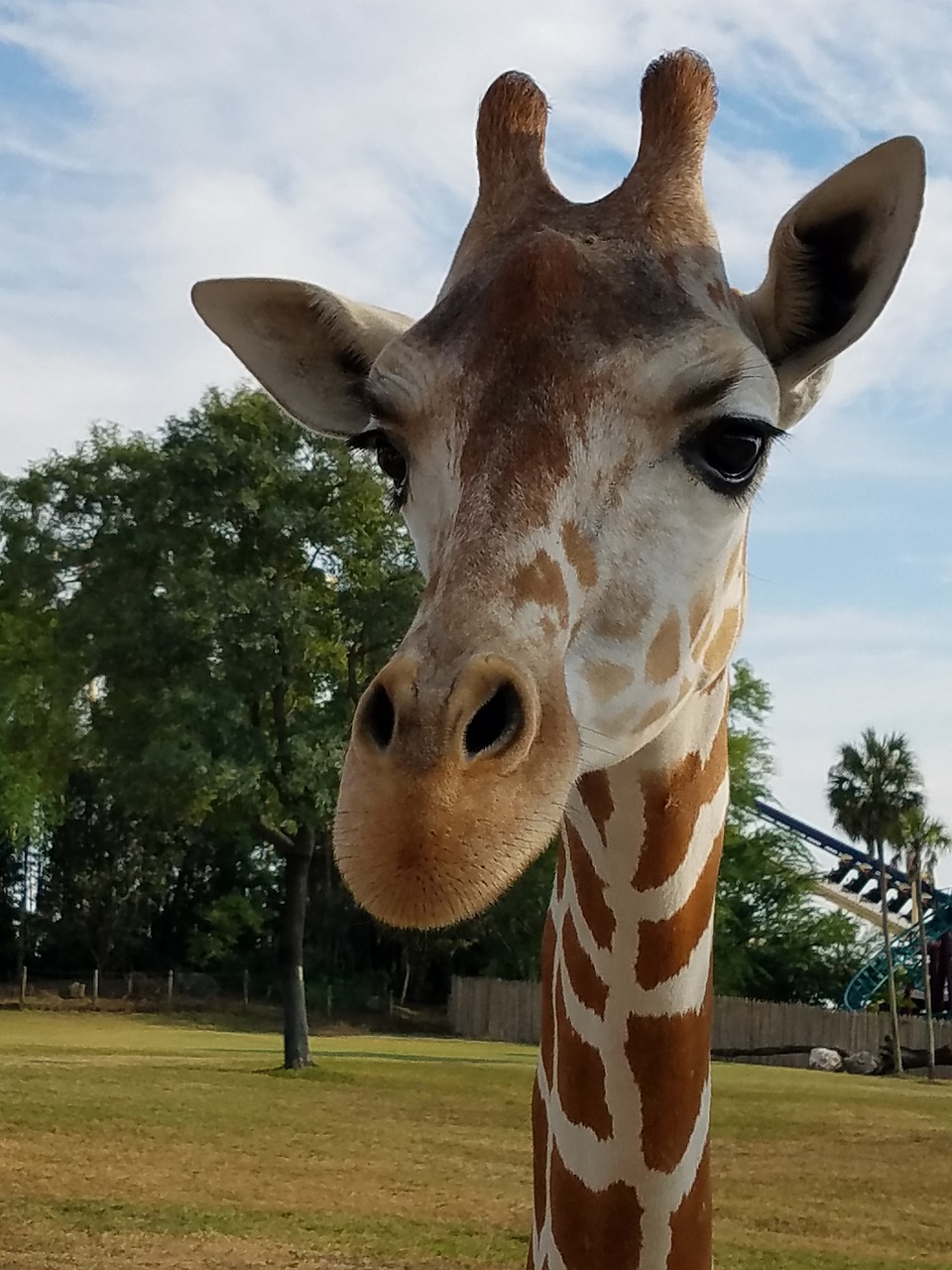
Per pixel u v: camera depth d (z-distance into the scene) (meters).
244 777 20.44
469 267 3.20
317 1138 14.45
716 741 3.45
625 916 3.35
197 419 21.36
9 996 48.28
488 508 2.76
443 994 55.00
